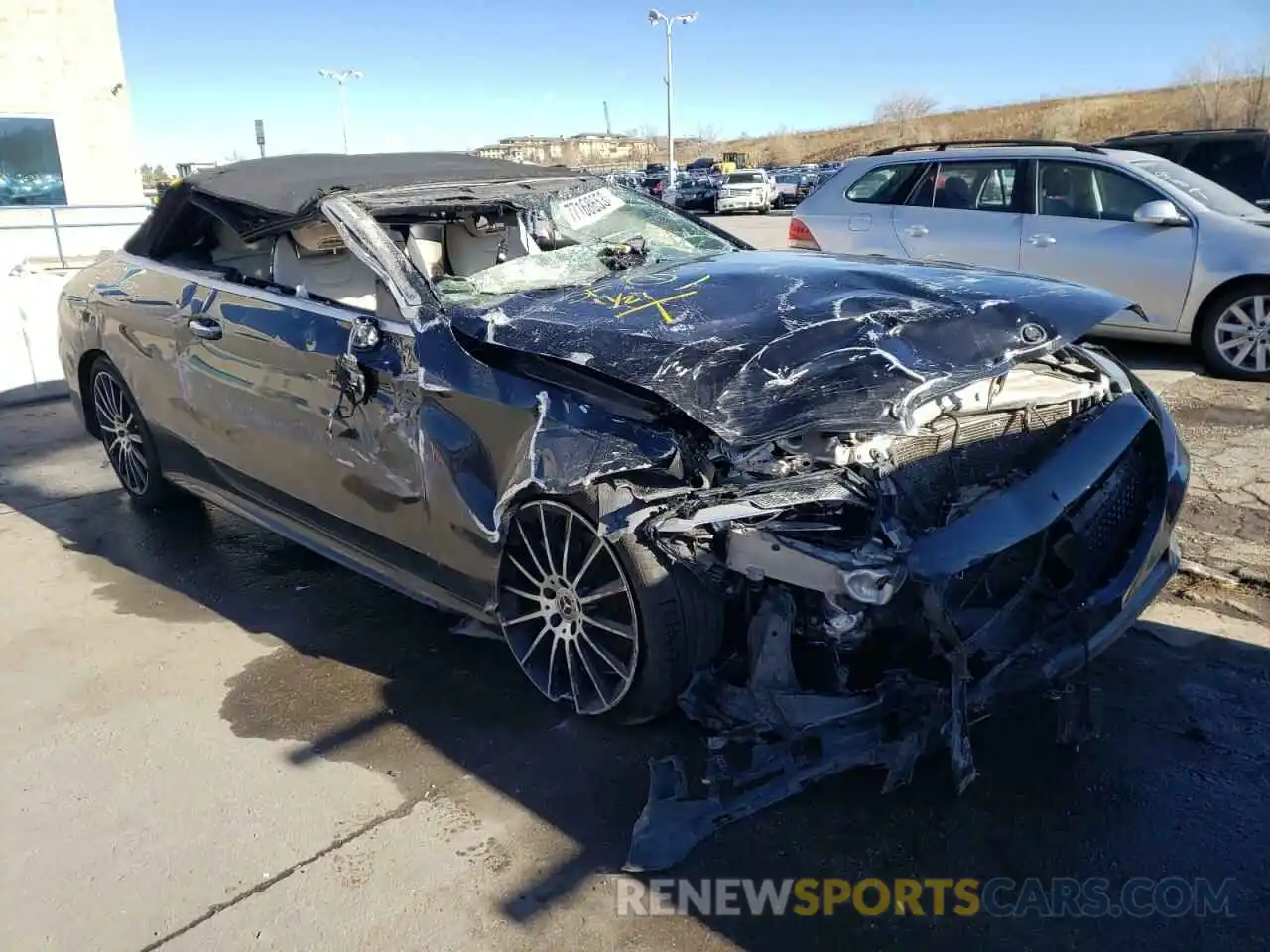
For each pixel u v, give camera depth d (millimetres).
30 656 3609
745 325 2852
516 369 2934
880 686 2525
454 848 2518
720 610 2729
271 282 3893
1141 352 7562
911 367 2605
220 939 2244
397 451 3221
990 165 7484
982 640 2535
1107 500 2842
